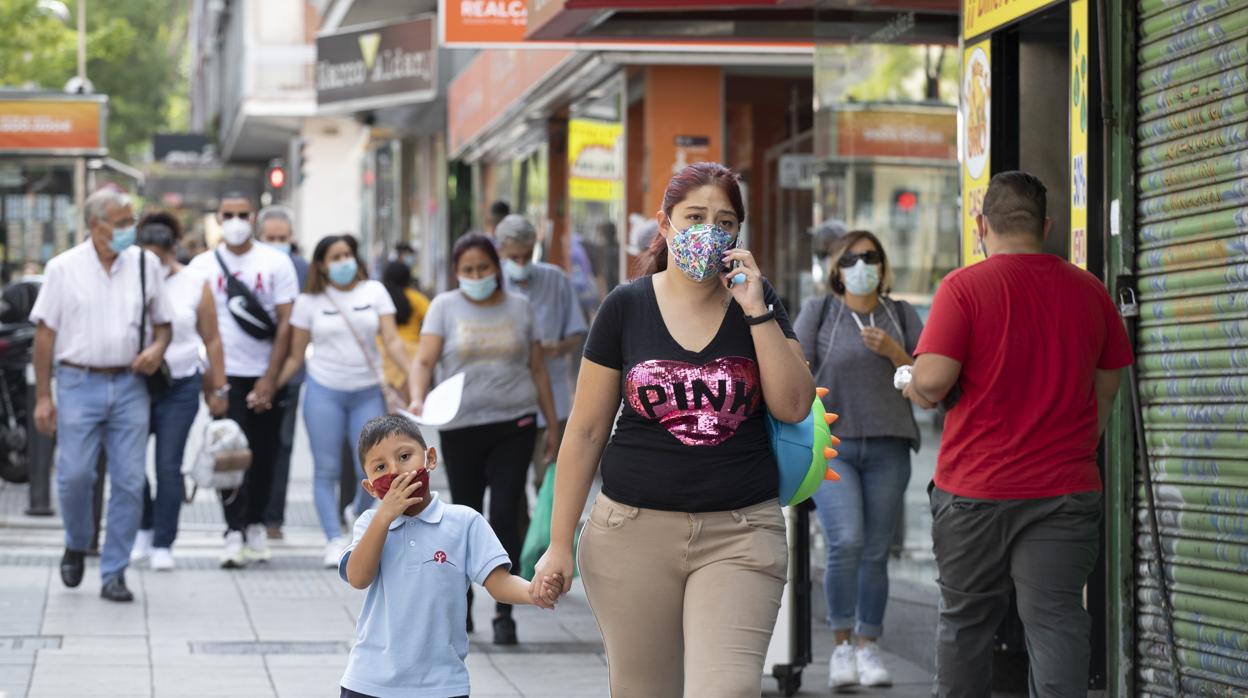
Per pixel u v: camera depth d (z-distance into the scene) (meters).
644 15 29.28
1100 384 14.37
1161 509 15.57
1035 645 14.09
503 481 22.64
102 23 146.00
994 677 19.25
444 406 19.88
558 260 48.81
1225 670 14.75
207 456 27.50
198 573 27.89
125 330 24.30
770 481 12.22
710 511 12.11
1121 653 16.06
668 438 12.20
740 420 12.20
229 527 28.70
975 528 14.17
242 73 104.94
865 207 25.22
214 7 125.19
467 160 63.91
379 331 28.73
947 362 14.14
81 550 25.08
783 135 43.84
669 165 39.00
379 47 60.72
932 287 23.72
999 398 14.09
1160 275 15.52
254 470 29.36
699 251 11.91
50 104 57.78
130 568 28.31
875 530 20.11
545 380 23.30
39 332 24.23
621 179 40.78
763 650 11.97
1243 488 14.46
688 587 12.18
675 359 12.20
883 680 20.09
